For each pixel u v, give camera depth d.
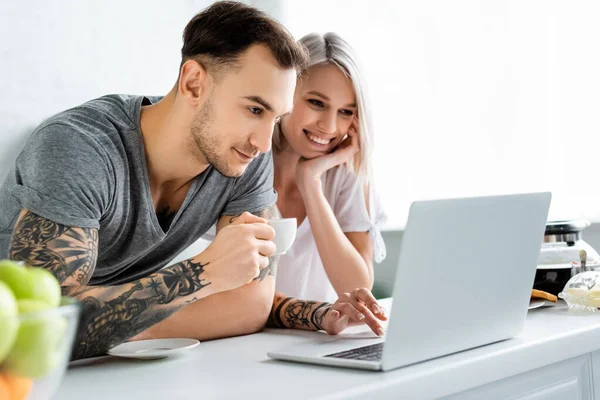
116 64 2.58
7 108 2.31
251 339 1.35
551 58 3.07
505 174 3.22
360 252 2.28
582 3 2.98
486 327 1.11
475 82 3.30
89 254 1.26
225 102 1.40
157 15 2.70
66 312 0.65
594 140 2.96
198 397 0.88
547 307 1.54
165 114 1.49
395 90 3.52
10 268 0.68
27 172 1.32
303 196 2.13
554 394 1.18
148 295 1.16
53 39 2.41
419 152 3.48
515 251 1.13
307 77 2.04
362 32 3.57
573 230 1.74
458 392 1.01
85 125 1.41
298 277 2.22
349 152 2.17
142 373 1.03
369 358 1.02
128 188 1.47
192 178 1.57
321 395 0.85
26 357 0.62
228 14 1.40
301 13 3.52
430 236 0.97
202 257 1.21
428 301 0.99
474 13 3.29
